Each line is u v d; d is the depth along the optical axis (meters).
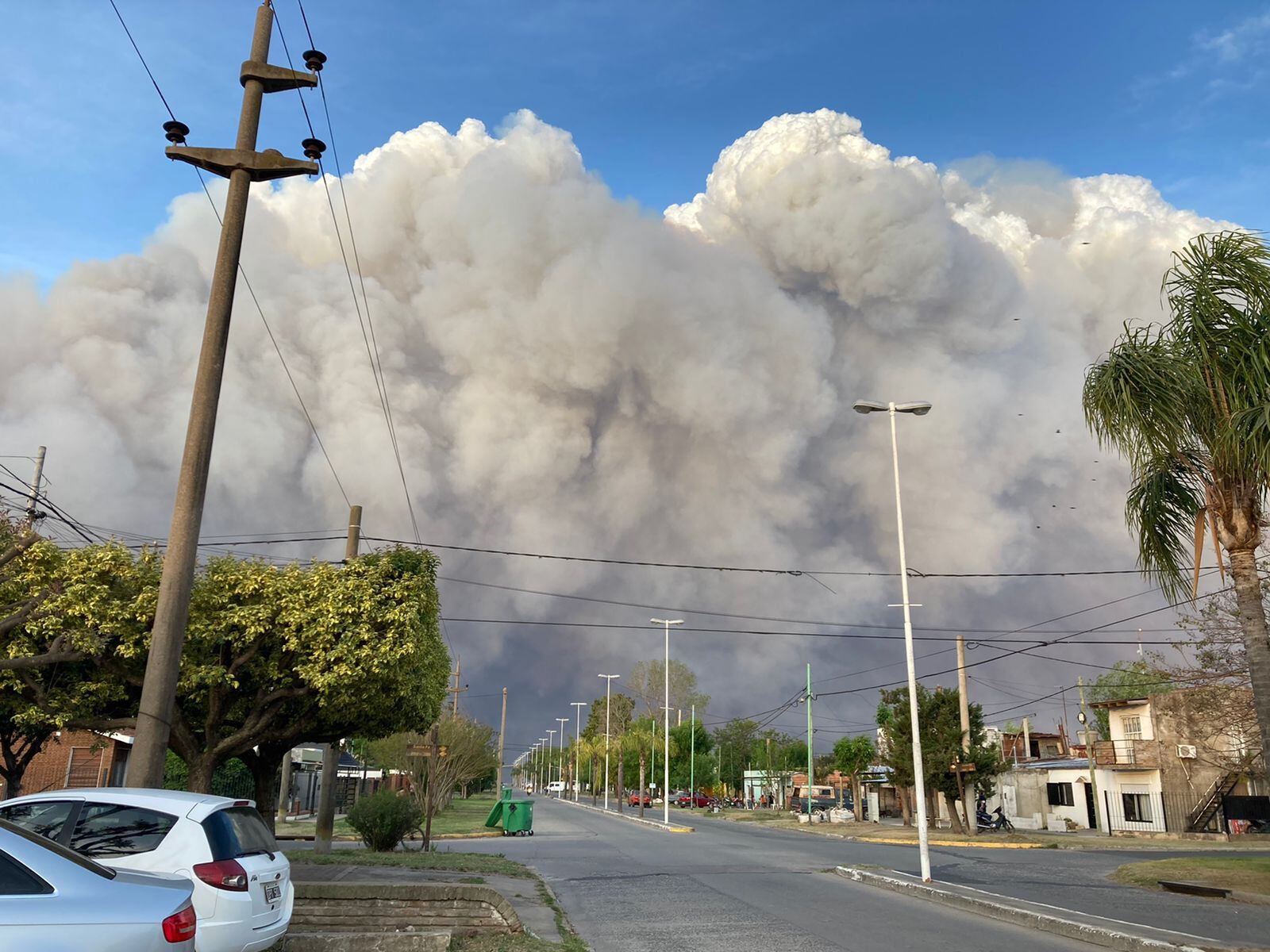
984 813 53.84
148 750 10.96
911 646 21.28
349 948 10.44
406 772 41.16
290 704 22.02
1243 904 18.14
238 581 20.02
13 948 5.54
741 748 127.06
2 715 19.94
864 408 23.30
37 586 18.19
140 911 5.95
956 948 12.39
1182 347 15.21
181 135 12.82
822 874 22.98
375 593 20.48
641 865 24.97
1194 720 46.28
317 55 13.13
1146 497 15.70
